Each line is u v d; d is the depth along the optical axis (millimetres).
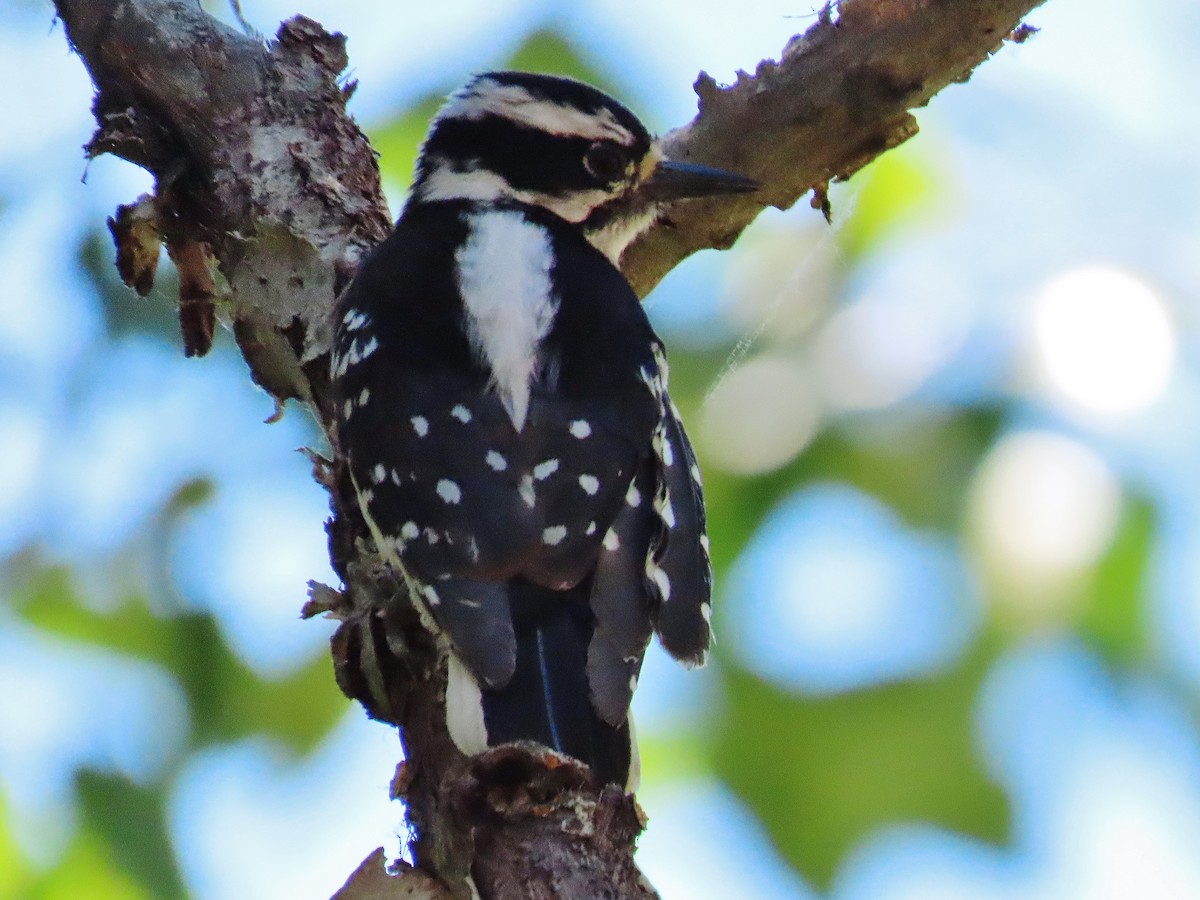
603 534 7754
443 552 7633
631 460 8062
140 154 9406
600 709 7250
